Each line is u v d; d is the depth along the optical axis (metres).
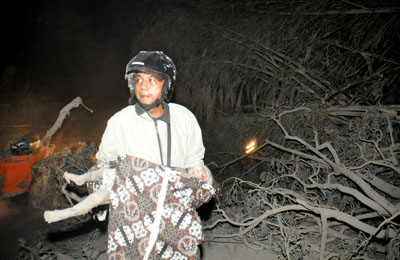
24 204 4.81
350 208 4.12
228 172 6.43
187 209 2.05
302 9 6.29
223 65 6.91
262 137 5.77
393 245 2.84
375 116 4.20
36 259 3.83
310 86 5.74
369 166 3.92
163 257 1.99
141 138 2.08
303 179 4.39
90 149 4.93
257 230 4.00
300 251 3.32
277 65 6.07
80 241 4.39
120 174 2.05
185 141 2.17
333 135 4.65
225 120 6.63
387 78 4.96
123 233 1.98
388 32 5.44
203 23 7.47
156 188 2.01
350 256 3.10
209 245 3.98
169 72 2.10
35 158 4.79
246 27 6.88
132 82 2.18
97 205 2.10
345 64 5.45
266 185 4.47
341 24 5.84
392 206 3.24
